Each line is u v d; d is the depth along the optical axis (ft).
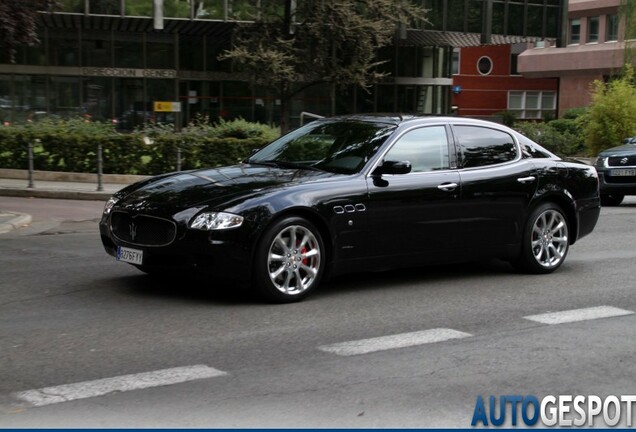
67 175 61.98
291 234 23.43
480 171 27.53
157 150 63.36
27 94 107.96
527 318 23.00
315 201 23.59
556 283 28.32
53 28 107.55
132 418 14.70
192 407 15.30
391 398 16.08
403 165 24.73
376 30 81.66
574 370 18.19
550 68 180.86
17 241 35.94
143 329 20.72
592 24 172.86
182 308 23.02
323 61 84.58
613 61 159.84
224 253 22.26
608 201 61.16
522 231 28.78
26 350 18.74
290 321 21.86
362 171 24.97
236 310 22.89
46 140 62.49
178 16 96.84
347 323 21.86
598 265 32.37
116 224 24.21
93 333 20.29
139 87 112.16
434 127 27.04
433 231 26.22
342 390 16.46
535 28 120.37
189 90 114.73
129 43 110.83
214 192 23.43
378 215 24.85
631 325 22.41
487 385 17.04
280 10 87.15
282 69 81.97
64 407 15.21
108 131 65.72
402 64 128.06
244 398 15.87
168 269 22.86
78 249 33.55
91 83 110.32
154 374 17.17
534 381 17.39
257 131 70.23
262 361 18.26
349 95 124.57
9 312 22.33
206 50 114.52
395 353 19.16
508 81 190.70
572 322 22.66
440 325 21.94
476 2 113.50
